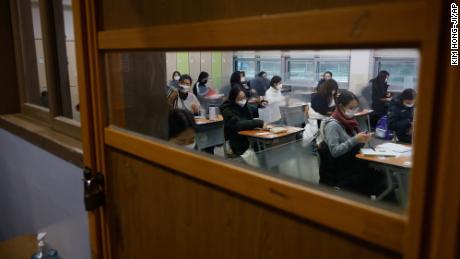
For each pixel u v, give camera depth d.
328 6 0.52
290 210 0.62
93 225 1.17
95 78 1.04
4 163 2.23
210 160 0.76
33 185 1.88
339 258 0.57
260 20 0.60
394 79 2.15
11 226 2.34
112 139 1.03
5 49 2.05
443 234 0.45
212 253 0.80
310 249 0.61
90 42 1.03
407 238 0.48
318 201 0.58
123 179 1.03
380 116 2.33
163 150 0.87
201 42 0.71
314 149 2.11
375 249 0.52
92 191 1.09
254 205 0.69
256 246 0.69
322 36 0.52
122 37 0.91
